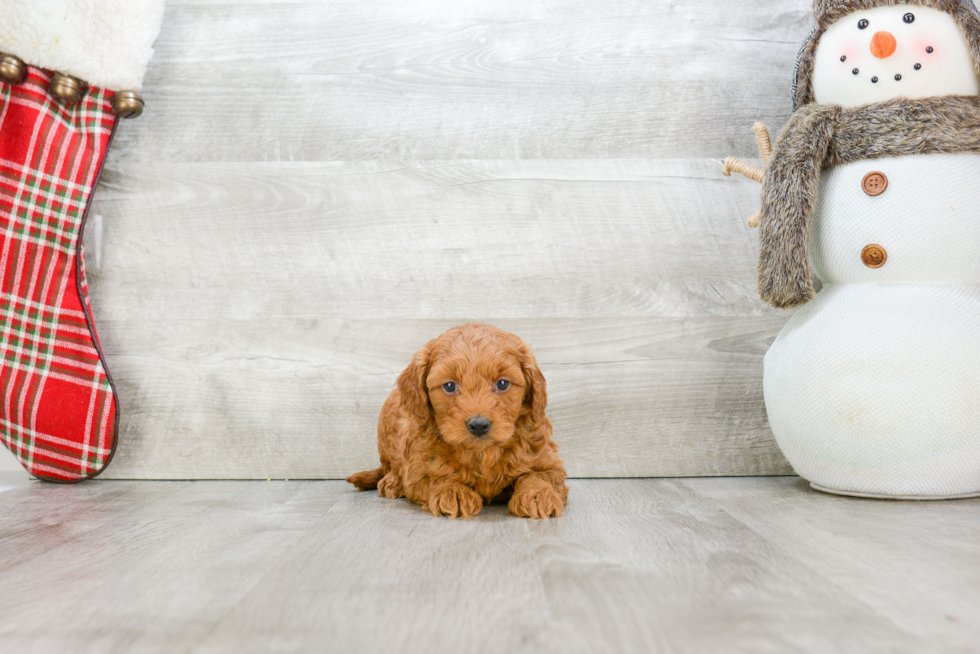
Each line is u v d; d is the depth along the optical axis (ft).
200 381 6.25
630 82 6.40
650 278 6.30
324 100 6.37
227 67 6.35
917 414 4.73
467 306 6.26
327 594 3.17
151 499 5.37
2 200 5.79
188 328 6.26
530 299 6.26
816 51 5.44
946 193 4.87
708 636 2.67
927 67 4.97
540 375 4.88
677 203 6.34
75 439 5.93
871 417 4.83
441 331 6.26
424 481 4.96
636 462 6.26
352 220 6.31
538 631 2.73
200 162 6.33
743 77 6.42
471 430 4.50
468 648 2.58
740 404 6.30
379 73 6.38
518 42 6.39
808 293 5.16
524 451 4.93
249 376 6.25
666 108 6.40
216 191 6.32
